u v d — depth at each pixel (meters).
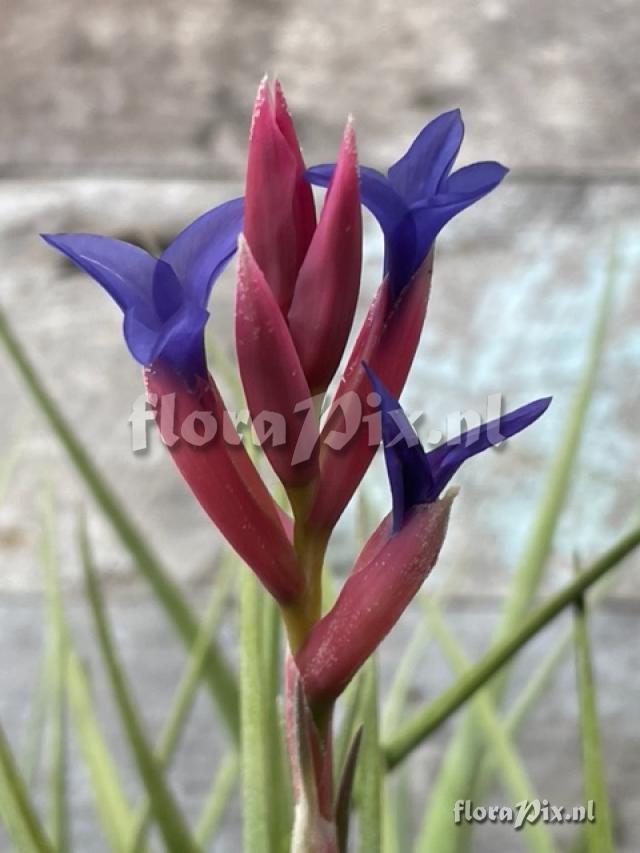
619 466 0.25
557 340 0.27
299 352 0.07
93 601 0.13
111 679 0.12
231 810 0.24
